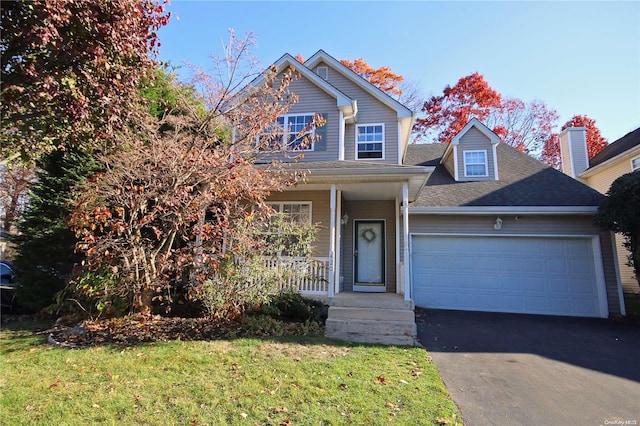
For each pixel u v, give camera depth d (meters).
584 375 4.85
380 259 10.81
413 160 14.70
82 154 8.31
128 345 5.52
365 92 12.08
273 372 4.43
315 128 10.02
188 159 6.79
